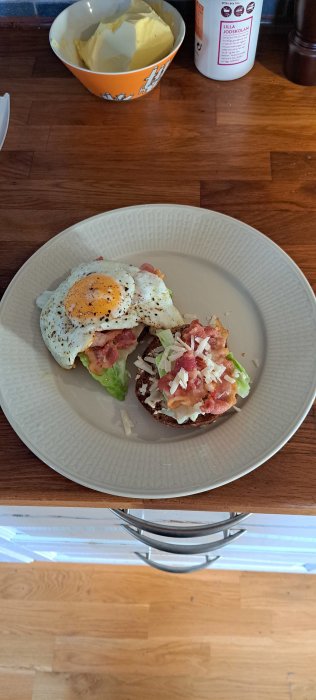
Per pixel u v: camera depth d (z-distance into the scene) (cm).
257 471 41
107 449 41
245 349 45
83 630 86
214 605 87
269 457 40
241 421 42
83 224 50
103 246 50
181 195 54
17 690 82
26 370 44
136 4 57
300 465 41
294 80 59
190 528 49
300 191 54
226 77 60
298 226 51
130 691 82
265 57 61
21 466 42
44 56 63
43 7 63
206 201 53
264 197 53
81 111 60
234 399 41
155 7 58
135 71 53
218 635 85
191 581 88
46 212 54
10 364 44
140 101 60
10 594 88
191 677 82
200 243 49
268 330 46
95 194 54
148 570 89
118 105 60
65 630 86
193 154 56
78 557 79
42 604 88
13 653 85
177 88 60
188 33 63
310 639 84
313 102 59
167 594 88
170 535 49
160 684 82
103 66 57
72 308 44
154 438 42
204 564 70
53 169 56
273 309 46
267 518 49
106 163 56
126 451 41
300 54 56
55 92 61
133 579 89
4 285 50
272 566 78
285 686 81
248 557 69
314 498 40
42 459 40
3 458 42
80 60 59
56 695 82
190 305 47
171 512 47
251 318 46
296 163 55
